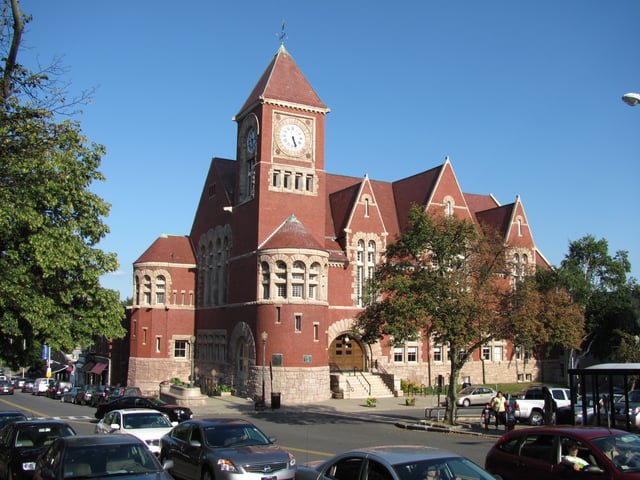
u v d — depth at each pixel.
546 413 32.78
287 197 59.53
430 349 64.62
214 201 68.94
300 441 30.20
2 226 21.31
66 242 22.92
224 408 50.38
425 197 66.50
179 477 19.58
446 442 30.06
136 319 70.06
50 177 22.52
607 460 13.66
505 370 69.88
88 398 58.69
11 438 19.69
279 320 54.34
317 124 62.09
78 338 24.86
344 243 62.53
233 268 61.94
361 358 62.81
